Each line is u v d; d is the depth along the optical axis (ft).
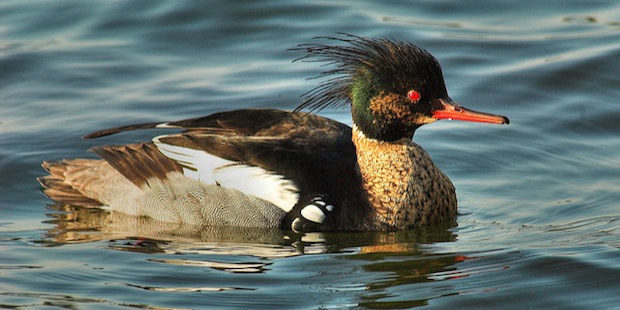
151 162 49.37
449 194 49.49
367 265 43.78
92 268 43.45
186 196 48.73
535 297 40.32
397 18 70.13
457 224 48.96
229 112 50.67
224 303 40.01
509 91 62.03
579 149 56.29
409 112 47.73
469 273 42.63
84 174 50.98
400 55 47.65
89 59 65.72
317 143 48.80
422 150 49.29
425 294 40.68
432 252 45.11
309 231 47.65
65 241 46.57
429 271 42.93
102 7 71.20
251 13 70.79
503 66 64.54
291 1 71.87
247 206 48.06
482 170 54.29
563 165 54.60
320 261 44.21
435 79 47.62
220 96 61.26
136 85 62.90
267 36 68.33
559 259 43.37
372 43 48.96
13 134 57.16
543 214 49.24
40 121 58.75
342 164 48.32
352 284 41.73
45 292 41.11
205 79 63.52
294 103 60.13
